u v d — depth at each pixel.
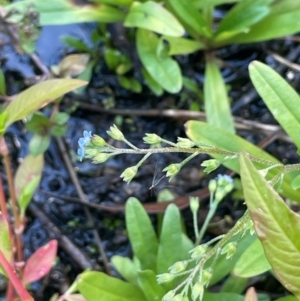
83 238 0.25
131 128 0.27
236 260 0.19
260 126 0.27
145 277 0.18
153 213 0.25
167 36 0.25
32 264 0.19
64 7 0.24
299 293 0.13
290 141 0.27
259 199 0.12
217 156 0.20
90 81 0.28
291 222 0.12
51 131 0.23
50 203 0.26
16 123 0.27
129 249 0.25
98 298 0.18
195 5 0.24
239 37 0.25
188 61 0.29
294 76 0.28
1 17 0.23
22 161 0.25
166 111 0.27
